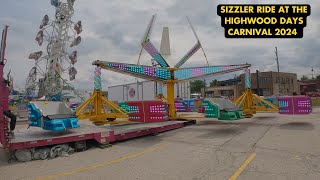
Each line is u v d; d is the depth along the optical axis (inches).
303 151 340.2
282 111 597.6
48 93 494.9
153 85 1349.7
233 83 3157.0
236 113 548.7
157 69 657.6
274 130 532.1
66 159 329.1
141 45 681.0
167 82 679.7
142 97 1439.5
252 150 354.3
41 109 372.2
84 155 349.7
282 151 343.3
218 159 312.0
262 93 2709.2
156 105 481.4
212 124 668.7
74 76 518.6
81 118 518.9
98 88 550.6
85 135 376.8
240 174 253.4
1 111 306.5
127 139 464.8
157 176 253.3
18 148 312.7
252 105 693.9
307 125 600.7
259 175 249.3
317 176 243.4
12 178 255.1
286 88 2819.9
